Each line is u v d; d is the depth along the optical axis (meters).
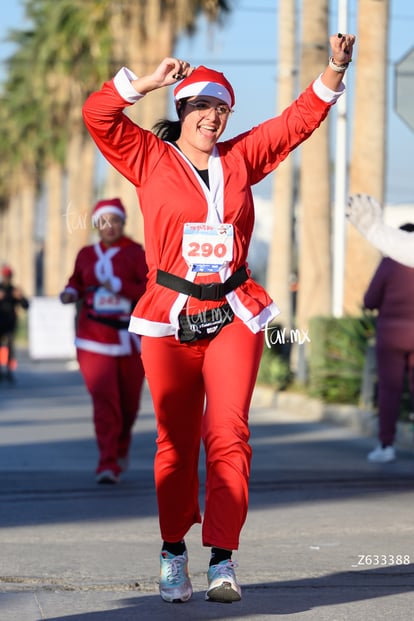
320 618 10.46
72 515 15.74
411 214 84.00
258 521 15.30
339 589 11.60
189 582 11.13
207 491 10.50
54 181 131.00
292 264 47.72
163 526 11.14
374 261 36.16
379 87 35.81
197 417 11.11
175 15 70.44
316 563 12.78
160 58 72.19
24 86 124.81
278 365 35.06
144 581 11.88
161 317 10.74
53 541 13.97
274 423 28.92
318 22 39.19
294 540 14.07
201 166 10.81
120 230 18.88
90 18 82.50
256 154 10.98
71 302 18.97
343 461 21.53
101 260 18.80
